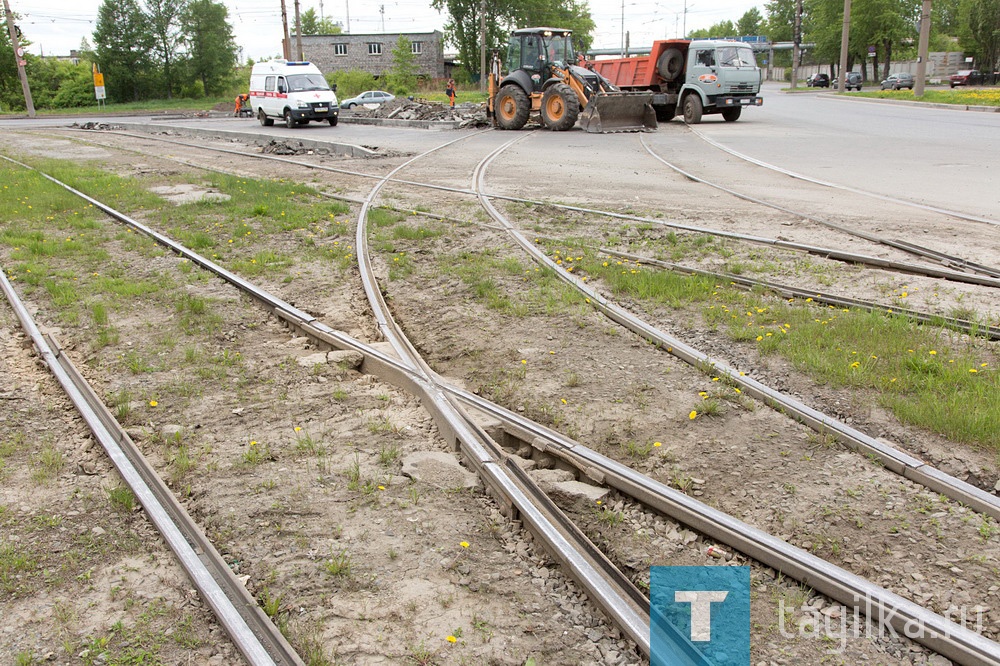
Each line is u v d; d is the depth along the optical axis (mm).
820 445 4461
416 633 3068
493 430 4863
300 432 4820
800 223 10125
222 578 3363
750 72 27422
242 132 27922
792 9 115188
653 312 6828
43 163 18766
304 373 5797
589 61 29984
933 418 4500
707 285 7289
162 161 19297
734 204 11625
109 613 3164
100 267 8812
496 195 12742
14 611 3184
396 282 8172
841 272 7785
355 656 2934
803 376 5324
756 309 6641
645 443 4609
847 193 12258
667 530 3871
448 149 20750
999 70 62969
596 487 4230
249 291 7695
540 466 4637
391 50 77500
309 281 8172
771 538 3572
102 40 70250
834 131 23281
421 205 12047
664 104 29156
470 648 2996
